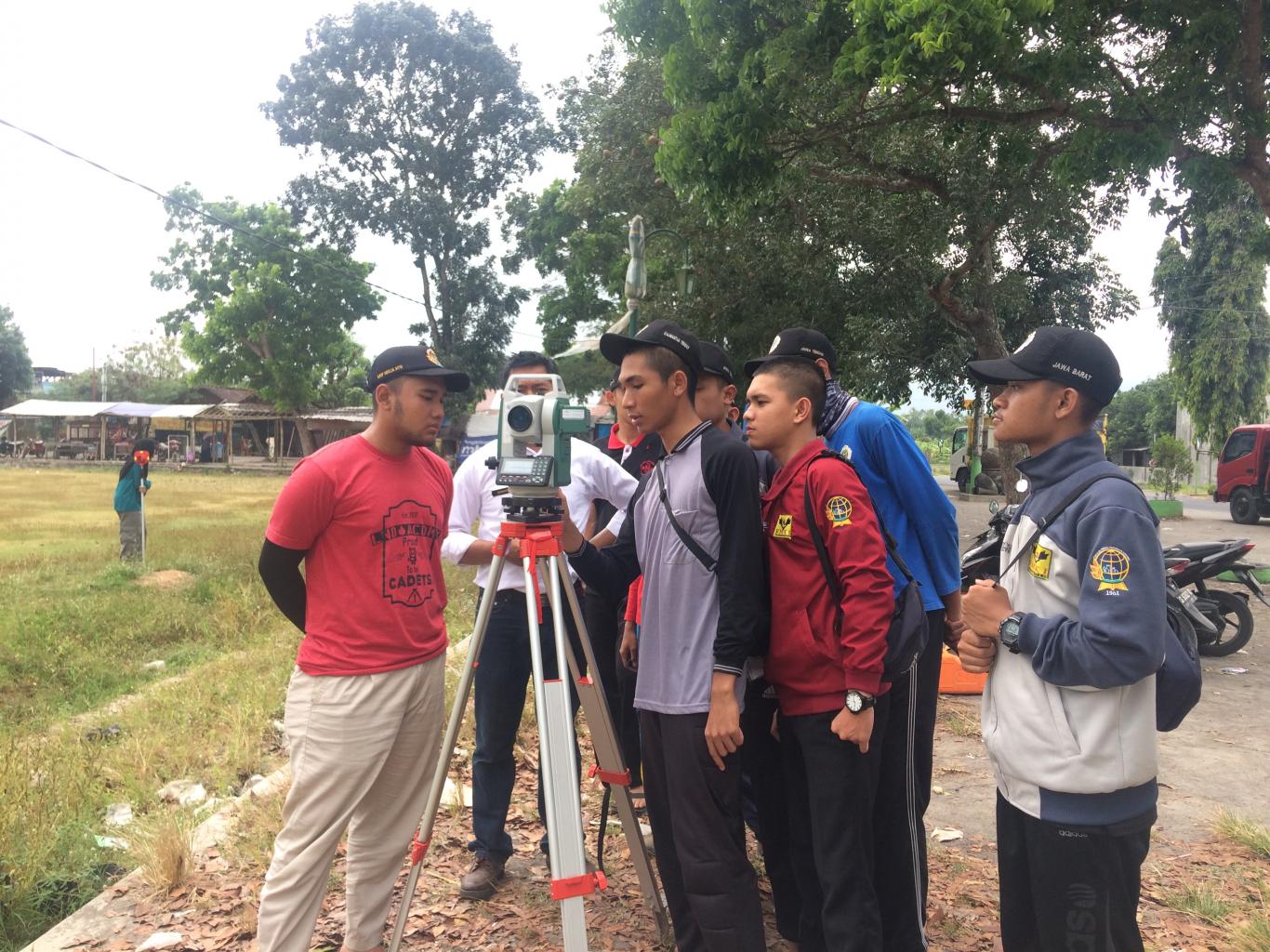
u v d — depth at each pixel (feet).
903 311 51.65
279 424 170.30
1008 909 7.25
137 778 15.51
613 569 9.59
